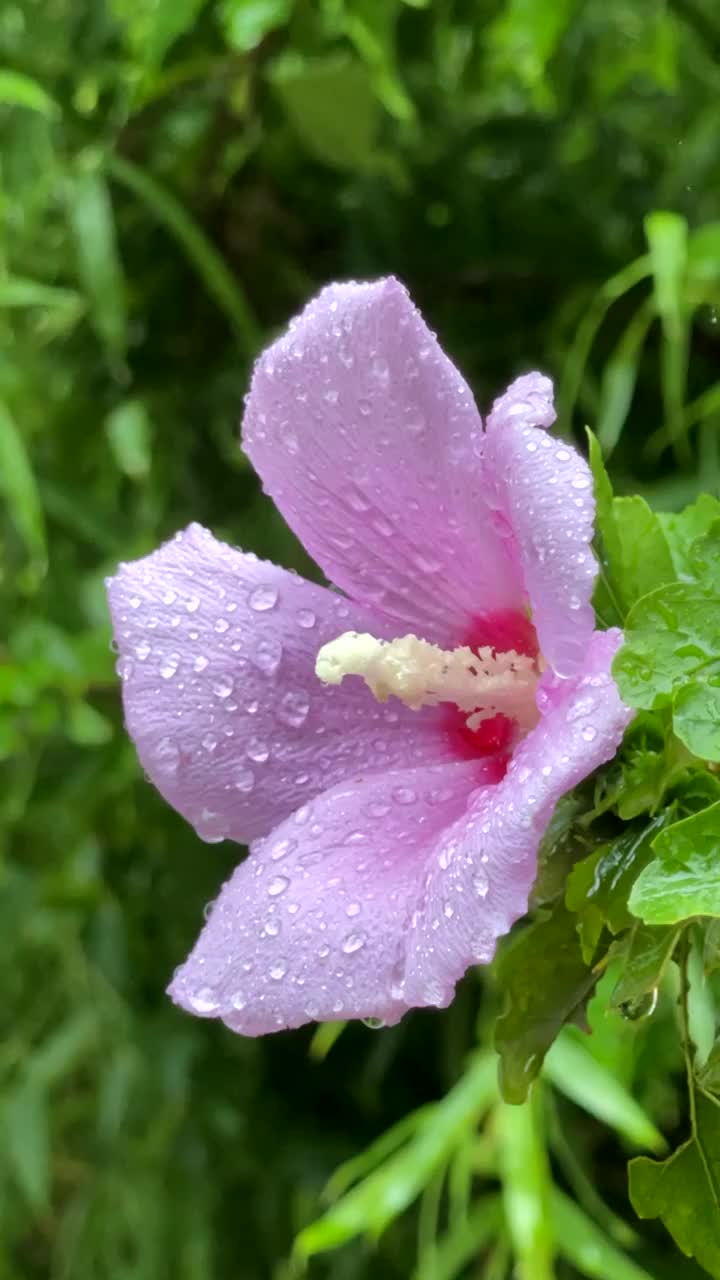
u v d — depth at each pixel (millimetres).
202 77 331
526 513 171
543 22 302
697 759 171
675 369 304
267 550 347
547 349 345
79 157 343
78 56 341
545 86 323
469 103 340
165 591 205
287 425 196
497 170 343
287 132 338
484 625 205
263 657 204
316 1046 312
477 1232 301
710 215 338
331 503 199
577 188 342
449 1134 287
